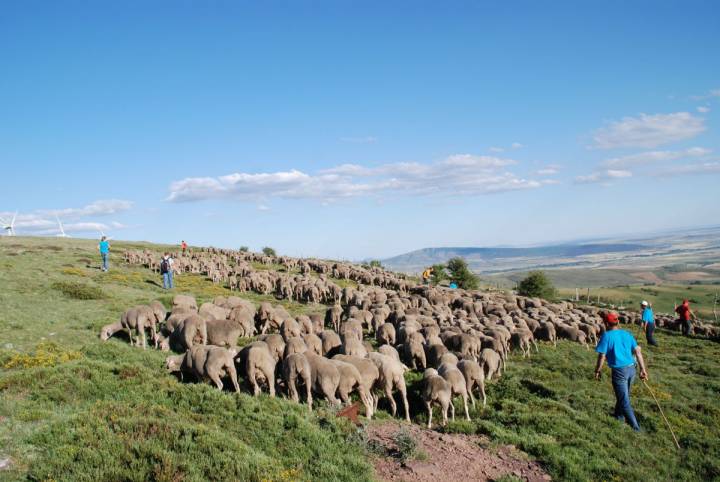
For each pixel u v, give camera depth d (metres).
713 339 35.28
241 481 8.73
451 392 14.19
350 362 14.30
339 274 53.94
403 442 11.00
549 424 13.84
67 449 9.12
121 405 11.31
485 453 11.72
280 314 25.36
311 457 10.24
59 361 15.17
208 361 13.68
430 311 30.12
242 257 63.97
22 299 25.72
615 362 14.07
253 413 11.78
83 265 43.31
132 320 19.78
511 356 24.05
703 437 14.27
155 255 51.06
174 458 8.99
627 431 13.98
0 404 11.33
